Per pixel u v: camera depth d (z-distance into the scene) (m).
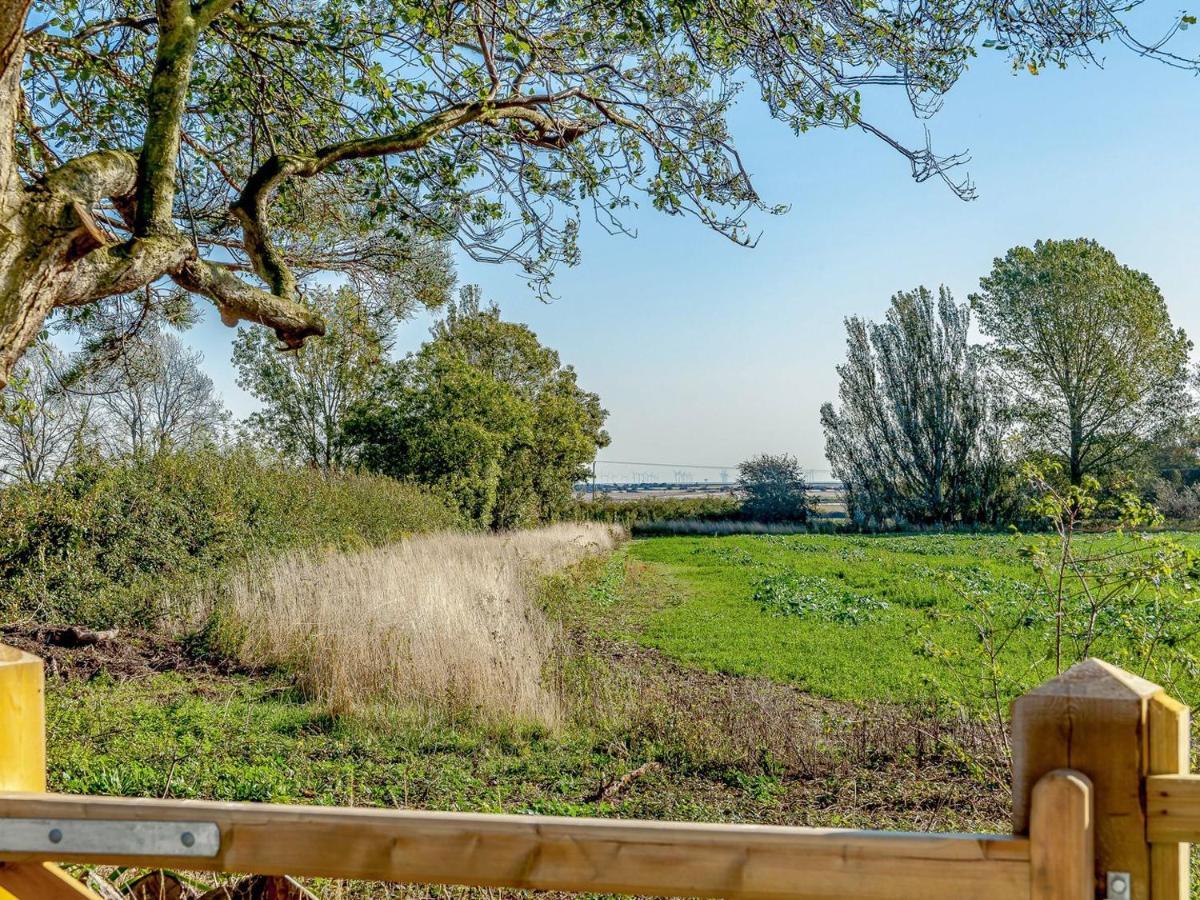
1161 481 49.22
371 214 6.28
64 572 11.03
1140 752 1.34
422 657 8.84
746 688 9.45
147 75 6.13
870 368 50.59
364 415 31.58
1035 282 50.19
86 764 6.13
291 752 6.93
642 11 5.13
